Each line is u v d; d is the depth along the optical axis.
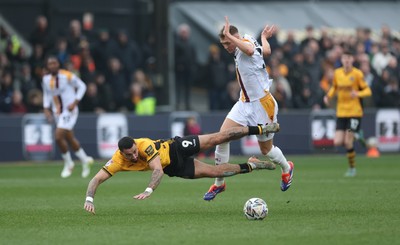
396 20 126.06
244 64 44.03
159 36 91.12
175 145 41.12
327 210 42.62
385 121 90.81
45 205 47.09
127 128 84.88
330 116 89.38
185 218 40.31
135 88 87.81
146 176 68.56
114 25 104.38
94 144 84.19
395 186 55.75
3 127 82.12
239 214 41.59
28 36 101.44
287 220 38.91
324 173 67.81
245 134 42.69
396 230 35.41
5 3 100.50
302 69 93.88
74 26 88.88
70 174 68.56
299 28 117.44
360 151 90.81
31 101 85.88
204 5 115.81
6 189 57.00
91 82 87.19
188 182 62.16
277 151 45.12
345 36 103.62
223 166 41.88
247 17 116.06
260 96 44.41
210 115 86.81
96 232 35.91
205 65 98.50
